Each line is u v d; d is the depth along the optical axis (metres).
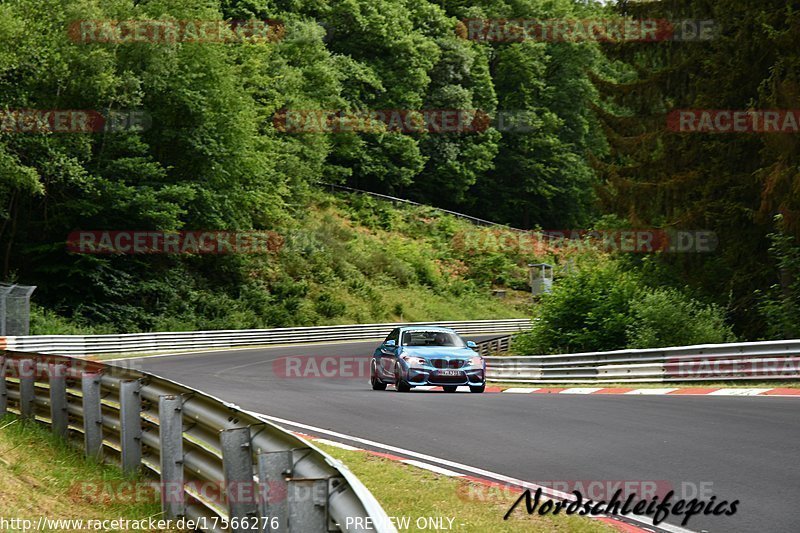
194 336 45.56
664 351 21.55
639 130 32.59
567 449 11.42
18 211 47.44
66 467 9.85
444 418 14.67
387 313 63.38
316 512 5.09
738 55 28.78
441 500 8.80
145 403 9.34
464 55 94.88
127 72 46.09
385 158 88.25
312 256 63.78
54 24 44.12
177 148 52.62
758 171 26.67
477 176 100.94
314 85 78.62
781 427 12.55
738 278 28.97
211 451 7.52
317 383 25.45
